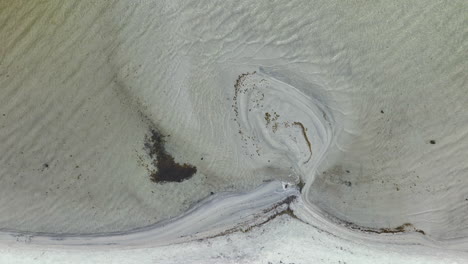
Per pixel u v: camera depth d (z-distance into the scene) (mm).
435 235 4461
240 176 4578
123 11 4523
